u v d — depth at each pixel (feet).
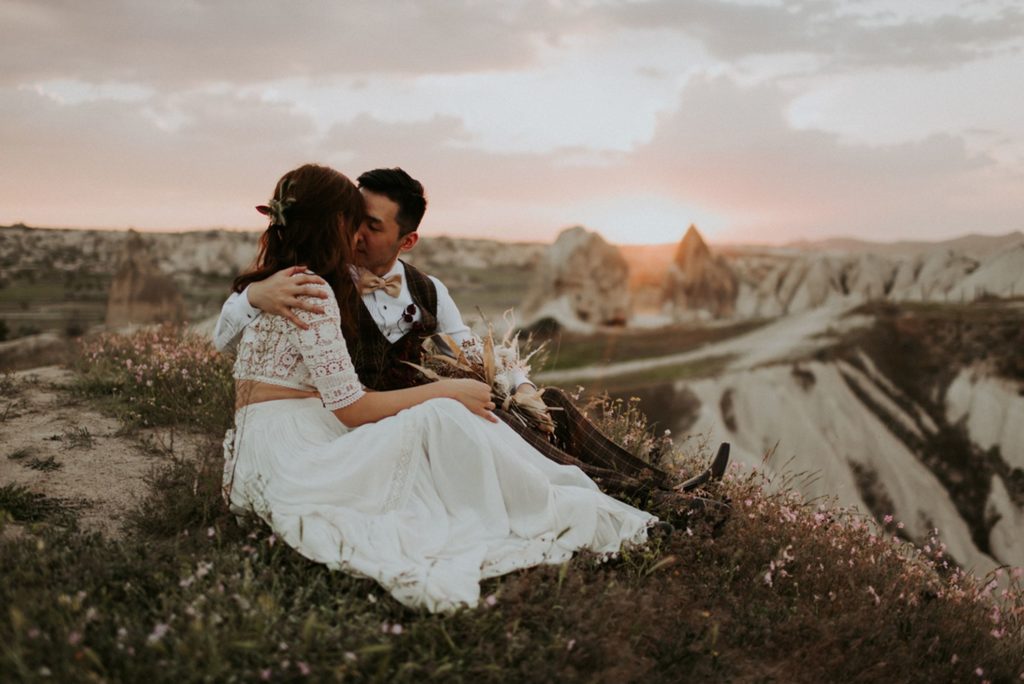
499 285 224.53
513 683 7.48
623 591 8.88
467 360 11.75
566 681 7.48
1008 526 177.88
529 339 12.44
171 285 63.62
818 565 10.82
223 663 6.68
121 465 12.73
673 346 250.37
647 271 293.23
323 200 9.62
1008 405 207.21
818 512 12.84
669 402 212.43
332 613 7.71
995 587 12.34
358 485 8.97
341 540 8.56
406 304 11.44
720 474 11.51
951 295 285.84
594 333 228.43
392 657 7.39
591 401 15.55
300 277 9.32
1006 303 266.36
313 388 9.72
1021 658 10.56
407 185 10.93
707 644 8.70
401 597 8.07
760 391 217.36
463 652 7.55
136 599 7.82
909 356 238.89
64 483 11.78
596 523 9.89
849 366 240.94
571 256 234.17
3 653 6.51
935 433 214.48
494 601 8.13
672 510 10.76
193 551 8.98
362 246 11.05
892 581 11.07
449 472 9.39
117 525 10.47
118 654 6.66
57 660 6.47
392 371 11.39
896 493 189.67
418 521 8.98
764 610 9.39
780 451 205.77
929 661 9.84
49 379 18.19
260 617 7.27
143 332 21.72
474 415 9.80
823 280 303.89
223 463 11.56
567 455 10.92
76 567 8.21
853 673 8.95
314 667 6.81
